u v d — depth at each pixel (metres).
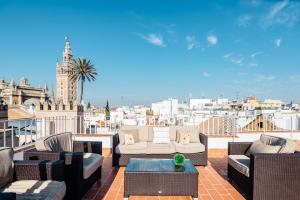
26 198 2.08
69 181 2.82
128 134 5.11
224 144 6.63
